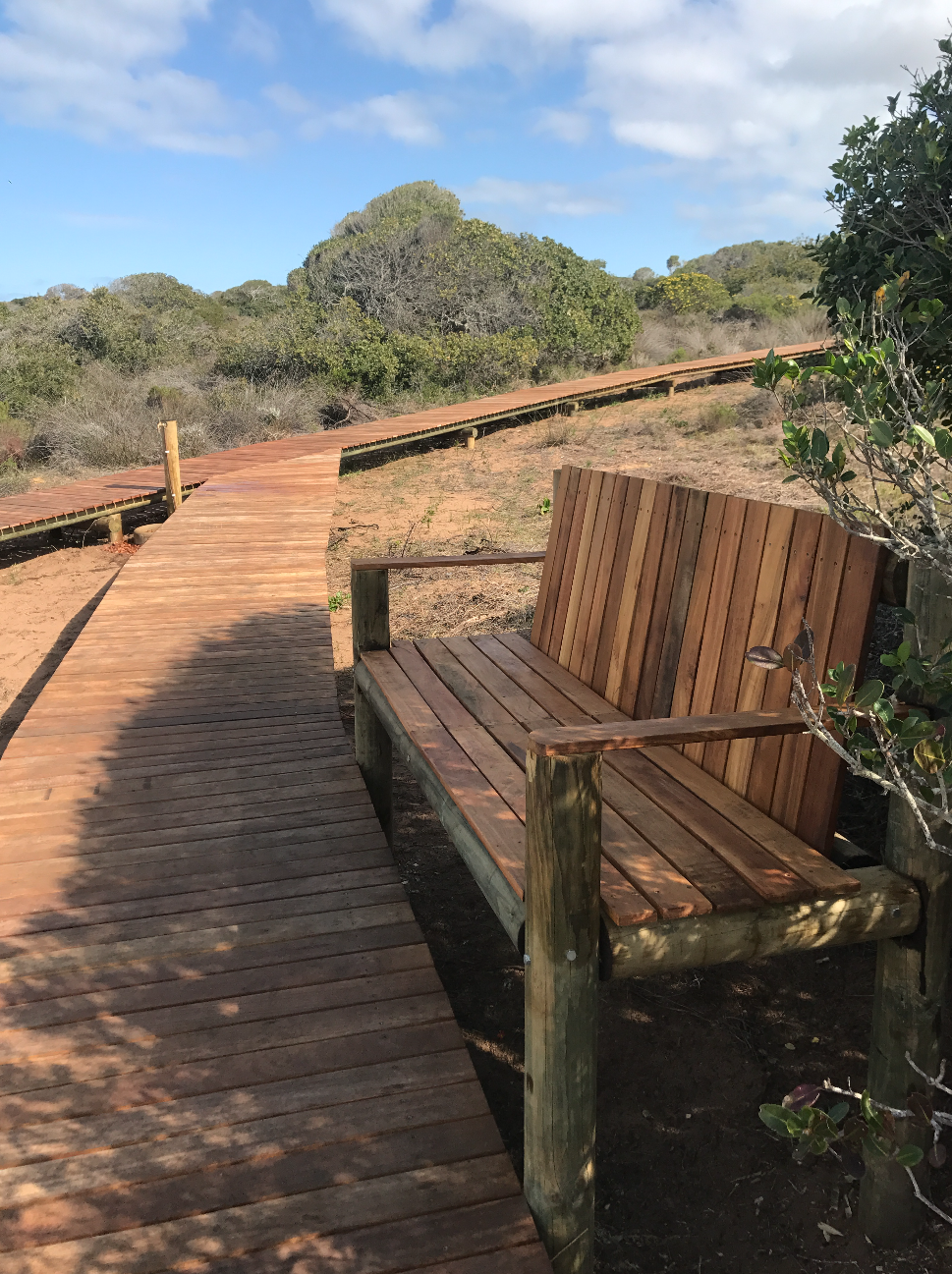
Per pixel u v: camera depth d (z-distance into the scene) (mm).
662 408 18422
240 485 12383
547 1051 1995
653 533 3266
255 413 19016
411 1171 2223
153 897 3387
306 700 5359
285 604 7281
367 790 4258
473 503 12219
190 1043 2641
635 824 2430
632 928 1981
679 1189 2633
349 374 21672
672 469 11781
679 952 2002
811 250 3967
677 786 2691
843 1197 2576
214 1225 2078
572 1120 2027
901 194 3547
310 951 3062
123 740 4824
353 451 15008
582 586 3816
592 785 1899
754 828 2381
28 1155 2258
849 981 3379
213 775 4406
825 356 2182
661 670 3082
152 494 12094
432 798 2936
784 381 15422
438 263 25453
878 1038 2318
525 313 25281
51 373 22219
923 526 2490
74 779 4367
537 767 1888
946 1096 2613
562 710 3352
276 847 3744
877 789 3826
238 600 7367
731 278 41031
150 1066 2555
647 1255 2443
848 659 2229
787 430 2100
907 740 1706
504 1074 3064
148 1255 2008
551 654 4035
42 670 7699
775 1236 2484
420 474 14648
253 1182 2189
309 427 19344
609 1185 2646
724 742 2717
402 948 3084
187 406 19281
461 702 3451
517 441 16672
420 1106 2418
